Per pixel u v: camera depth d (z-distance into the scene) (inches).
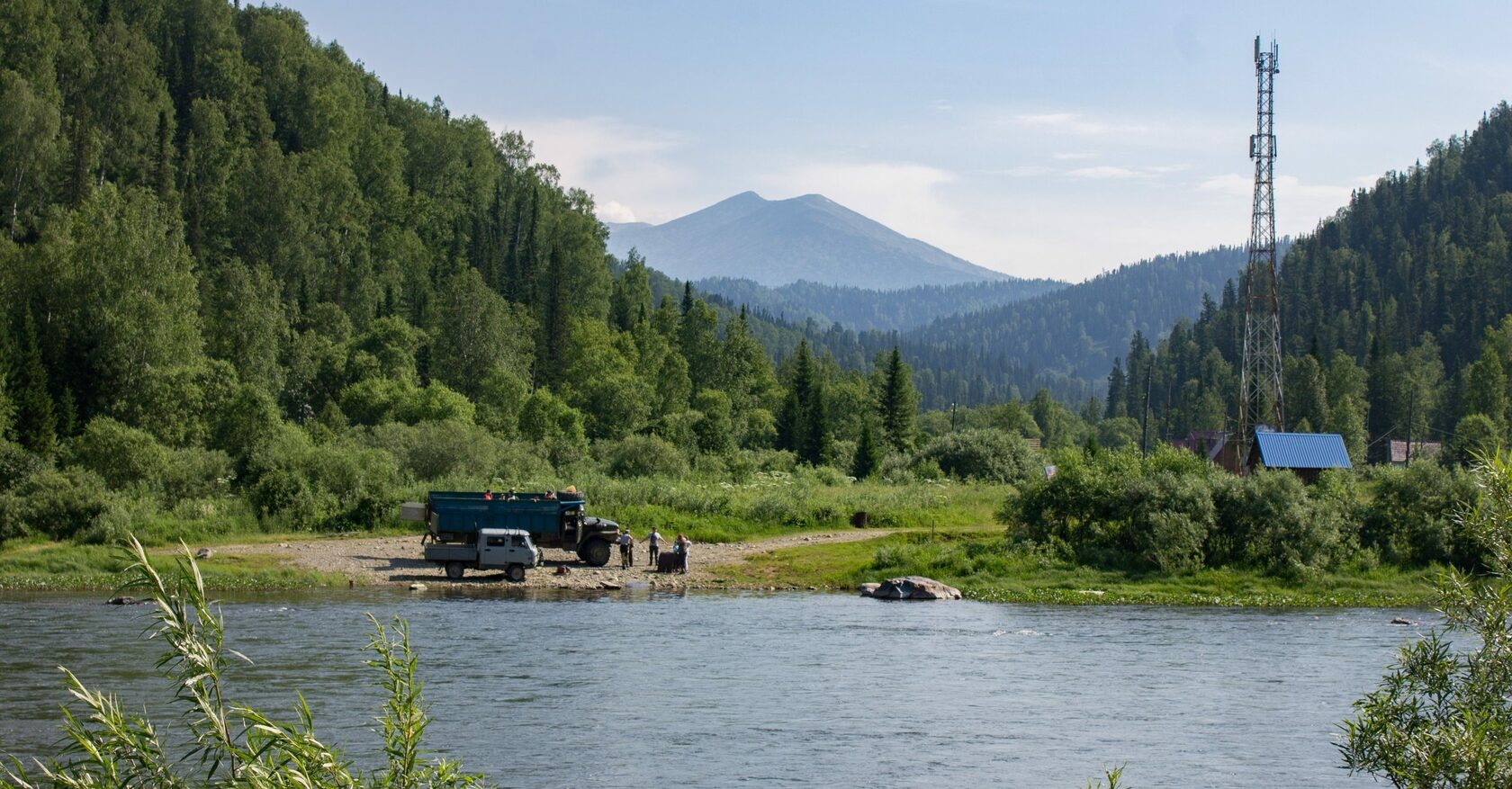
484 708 1180.5
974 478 4362.7
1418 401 7564.0
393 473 2957.7
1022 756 1051.9
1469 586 507.2
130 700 1131.3
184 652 429.1
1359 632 1733.5
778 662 1453.0
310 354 4960.6
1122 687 1338.6
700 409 5787.4
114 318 3683.6
